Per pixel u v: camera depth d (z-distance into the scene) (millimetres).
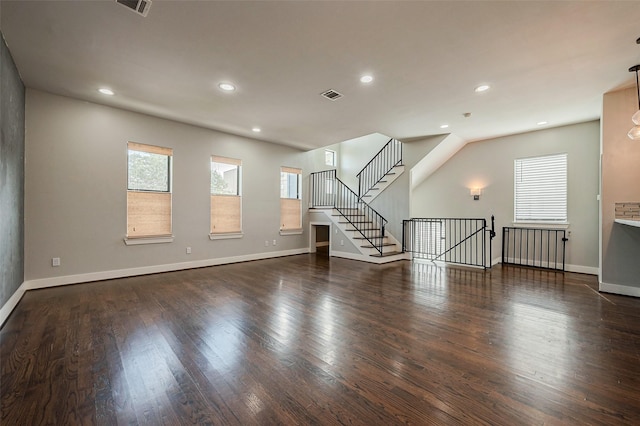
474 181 6672
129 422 1523
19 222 3594
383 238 7102
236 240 6363
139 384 1862
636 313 3203
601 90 3842
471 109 4578
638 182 3793
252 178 6633
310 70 3307
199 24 2490
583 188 5328
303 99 4180
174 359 2182
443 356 2238
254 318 3020
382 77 3471
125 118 4738
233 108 4582
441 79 3520
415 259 6828
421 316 3104
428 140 6379
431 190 7395
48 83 3723
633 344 2453
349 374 1984
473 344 2445
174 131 5312
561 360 2186
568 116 4934
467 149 6797
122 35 2658
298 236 7734
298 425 1501
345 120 5172
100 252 4543
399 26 2502
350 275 5117
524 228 5984
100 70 3352
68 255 4258
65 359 2174
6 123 2943
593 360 2186
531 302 3596
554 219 5668
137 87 3812
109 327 2770
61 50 2918
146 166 5059
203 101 4293
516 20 2408
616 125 3891
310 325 2844
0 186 2773
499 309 3334
